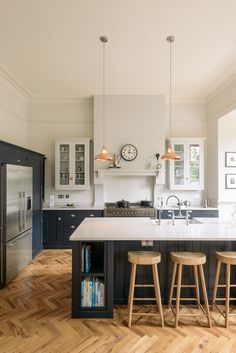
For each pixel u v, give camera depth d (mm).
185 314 2475
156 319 2557
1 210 3297
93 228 2902
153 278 2674
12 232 3529
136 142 5223
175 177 5285
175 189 5254
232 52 3482
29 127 5508
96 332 2332
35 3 2486
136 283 2838
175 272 2643
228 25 2854
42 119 5520
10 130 4652
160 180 5211
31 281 3496
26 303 2883
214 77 4320
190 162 5273
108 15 2672
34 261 4305
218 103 4938
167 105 5547
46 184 5492
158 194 5398
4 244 3328
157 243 2861
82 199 5516
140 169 5176
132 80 4469
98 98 5234
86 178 5227
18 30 2924
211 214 4934
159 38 3107
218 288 2881
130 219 3582
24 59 3650
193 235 2547
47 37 3074
